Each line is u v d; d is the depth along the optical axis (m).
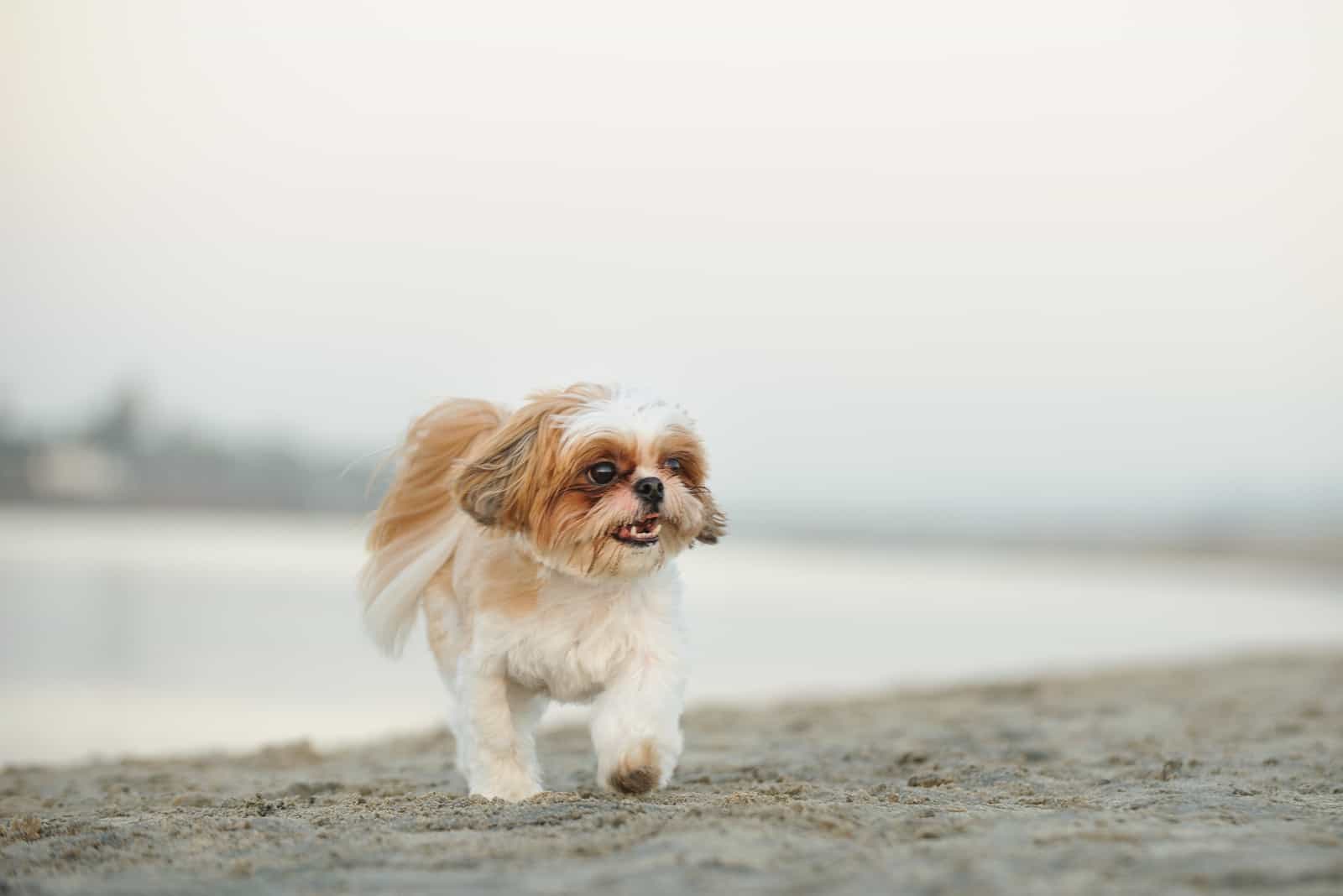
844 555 49.19
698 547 5.93
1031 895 3.20
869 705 10.49
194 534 40.47
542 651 5.30
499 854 3.88
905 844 3.87
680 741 5.39
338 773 7.18
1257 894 3.19
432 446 6.25
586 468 5.26
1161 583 34.16
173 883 3.66
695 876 3.47
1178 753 6.93
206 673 13.76
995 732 8.35
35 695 12.33
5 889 3.62
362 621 6.41
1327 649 15.84
